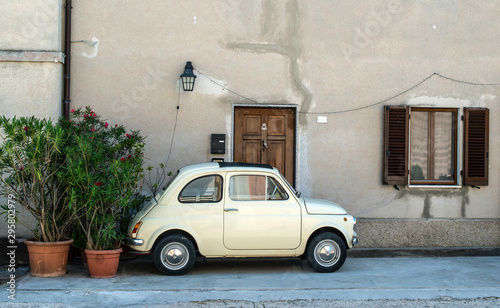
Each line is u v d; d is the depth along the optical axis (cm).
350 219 728
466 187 942
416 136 945
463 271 738
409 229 921
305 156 910
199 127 890
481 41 946
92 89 872
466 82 941
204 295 606
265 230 701
